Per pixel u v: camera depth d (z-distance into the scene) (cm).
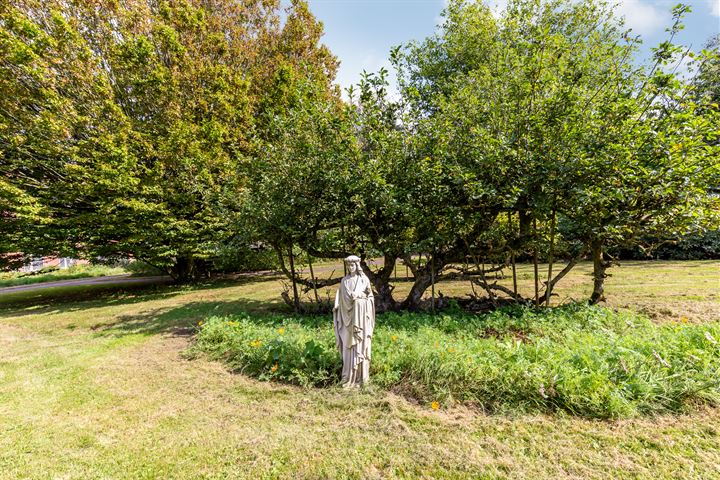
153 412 405
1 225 1148
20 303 1322
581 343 474
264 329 625
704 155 537
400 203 675
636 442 308
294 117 771
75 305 1194
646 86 587
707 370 368
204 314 924
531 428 337
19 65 1018
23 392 468
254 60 1666
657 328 538
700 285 953
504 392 387
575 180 617
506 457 300
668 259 1659
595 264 782
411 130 740
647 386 355
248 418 383
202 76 1374
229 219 857
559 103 617
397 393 417
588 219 664
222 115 1404
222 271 2055
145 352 625
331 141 747
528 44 646
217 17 1575
